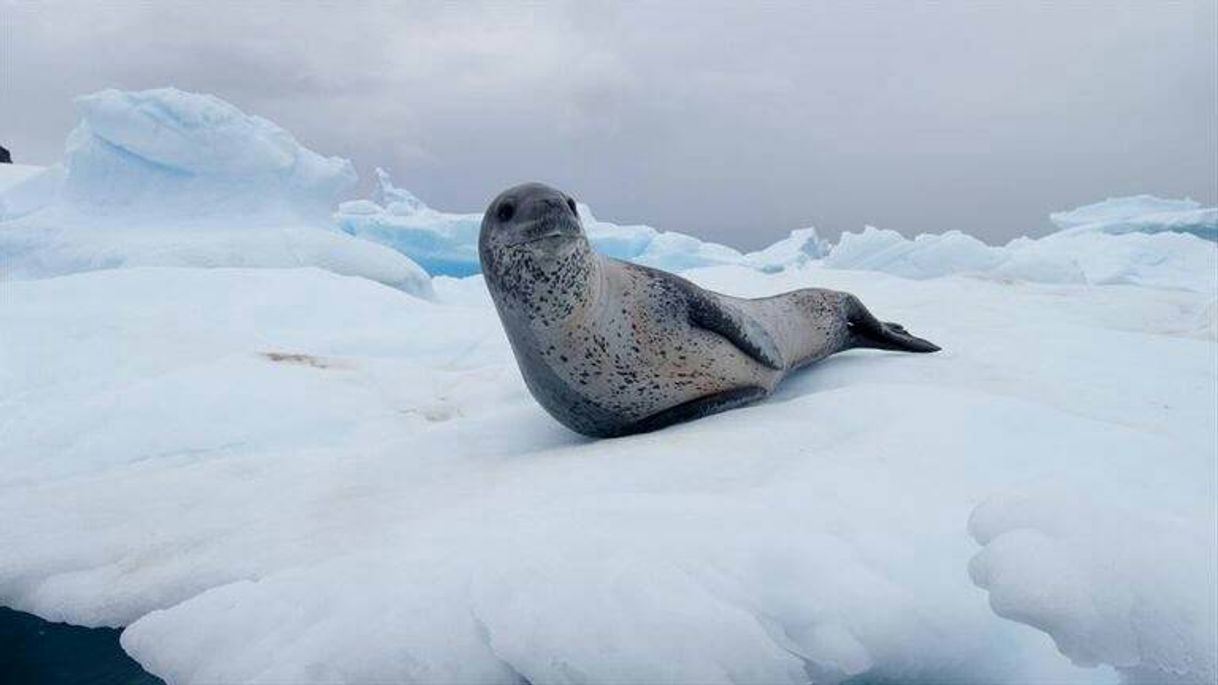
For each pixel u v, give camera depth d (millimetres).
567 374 3078
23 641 2176
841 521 1916
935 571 1814
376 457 3174
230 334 5504
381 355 5477
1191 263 17266
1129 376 3549
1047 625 1609
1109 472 2240
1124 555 1647
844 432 2664
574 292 2928
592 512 2012
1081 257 17953
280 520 2494
